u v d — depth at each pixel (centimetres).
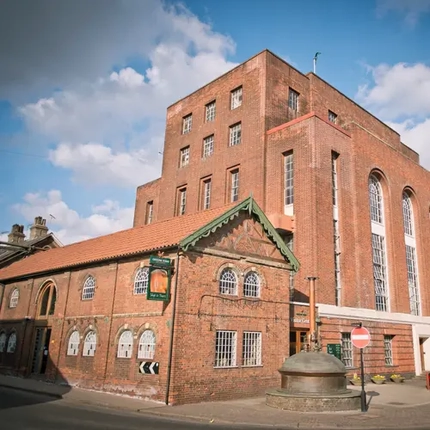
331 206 2653
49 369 2236
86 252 2373
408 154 4334
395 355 2877
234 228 1923
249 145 3058
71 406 1509
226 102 3388
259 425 1238
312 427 1221
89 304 2106
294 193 2664
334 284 2527
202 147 3509
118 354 1848
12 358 2586
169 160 3812
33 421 1161
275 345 1964
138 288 1862
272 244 2069
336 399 1509
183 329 1647
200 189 3422
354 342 1565
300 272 2497
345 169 2839
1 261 3441
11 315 2764
